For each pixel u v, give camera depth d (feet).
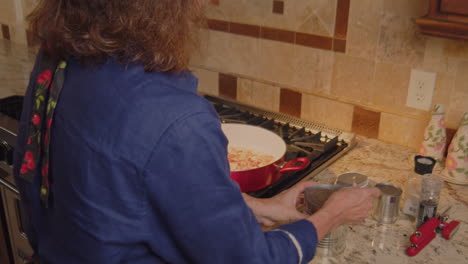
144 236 2.41
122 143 2.27
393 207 3.90
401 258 3.53
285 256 2.69
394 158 4.98
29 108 2.70
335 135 5.32
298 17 5.46
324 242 3.50
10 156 5.16
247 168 4.55
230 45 6.18
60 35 2.29
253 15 5.82
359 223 3.54
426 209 3.79
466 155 4.41
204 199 2.31
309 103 5.74
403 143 5.24
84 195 2.36
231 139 5.17
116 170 2.27
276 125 5.70
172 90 2.36
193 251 2.41
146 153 2.25
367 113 5.34
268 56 5.88
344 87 5.43
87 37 2.24
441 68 4.70
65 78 2.48
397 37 4.86
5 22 8.43
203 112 2.34
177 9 2.32
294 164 4.66
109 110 2.30
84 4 2.22
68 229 2.53
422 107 4.97
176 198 2.29
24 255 5.62
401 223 3.96
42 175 2.60
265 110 5.98
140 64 2.36
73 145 2.37
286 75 5.83
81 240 2.48
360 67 5.23
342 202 3.24
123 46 2.30
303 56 5.60
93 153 2.31
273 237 2.74
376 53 5.06
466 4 3.84
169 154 2.25
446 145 4.90
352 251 3.60
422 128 5.03
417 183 4.01
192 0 2.41
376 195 3.43
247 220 2.49
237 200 2.43
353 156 5.02
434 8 4.06
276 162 4.25
